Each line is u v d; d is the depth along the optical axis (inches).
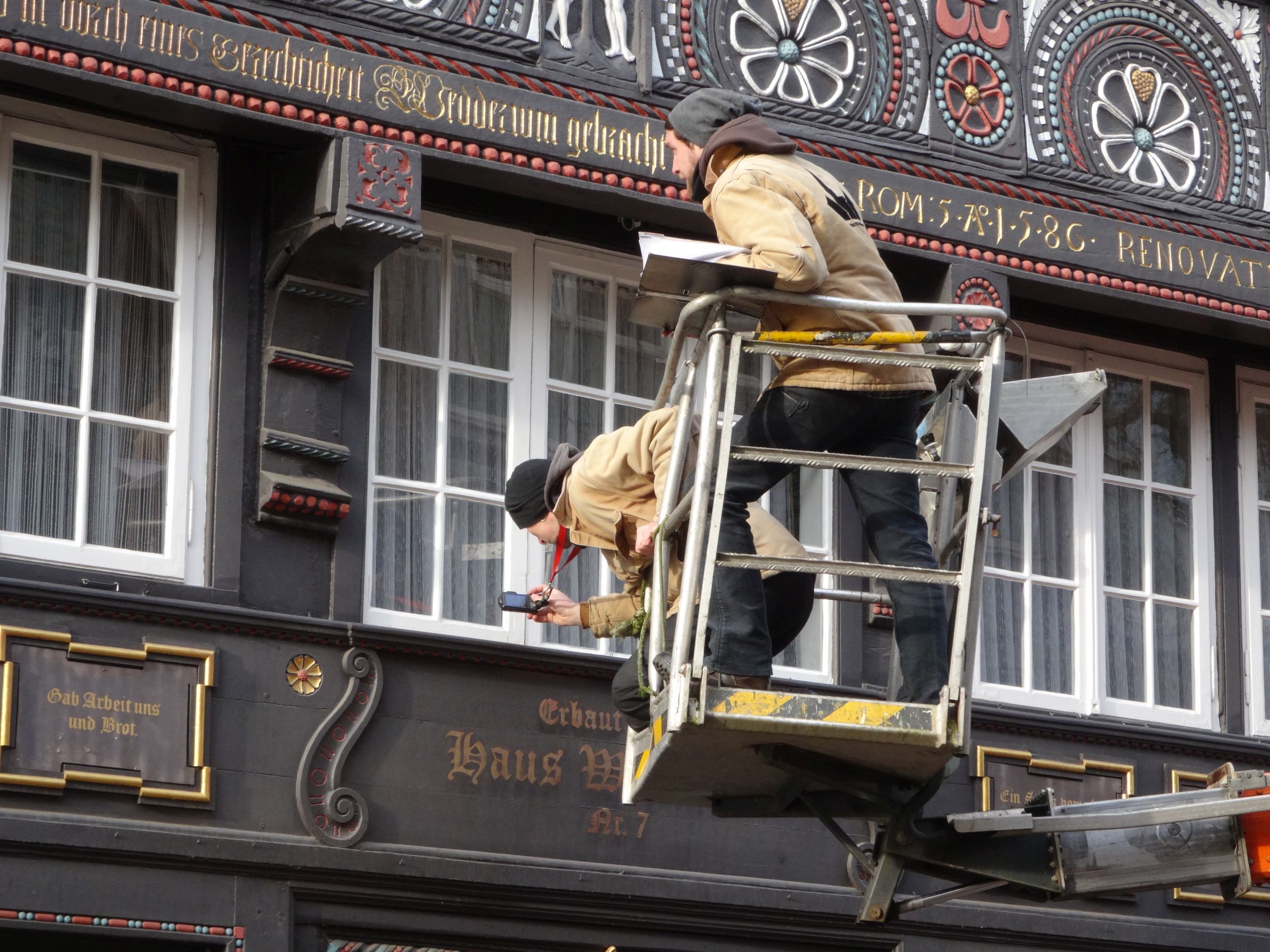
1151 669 468.4
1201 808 316.5
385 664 386.3
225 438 386.3
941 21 448.5
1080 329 473.4
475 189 417.4
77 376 379.6
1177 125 470.6
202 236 392.8
